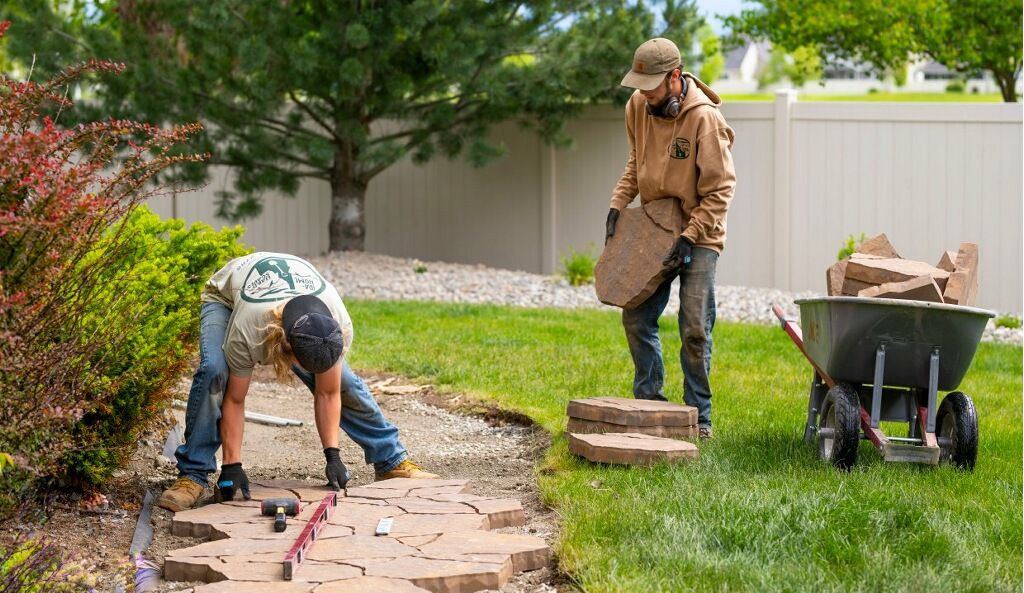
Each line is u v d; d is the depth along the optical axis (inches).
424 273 551.2
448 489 205.8
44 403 160.4
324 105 560.1
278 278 197.3
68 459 194.7
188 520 188.4
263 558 168.7
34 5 487.2
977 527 185.3
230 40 491.5
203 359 200.4
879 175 521.7
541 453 247.0
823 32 721.0
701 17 542.3
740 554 168.2
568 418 253.4
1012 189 494.3
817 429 246.5
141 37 505.0
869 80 2684.5
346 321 200.1
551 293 507.5
